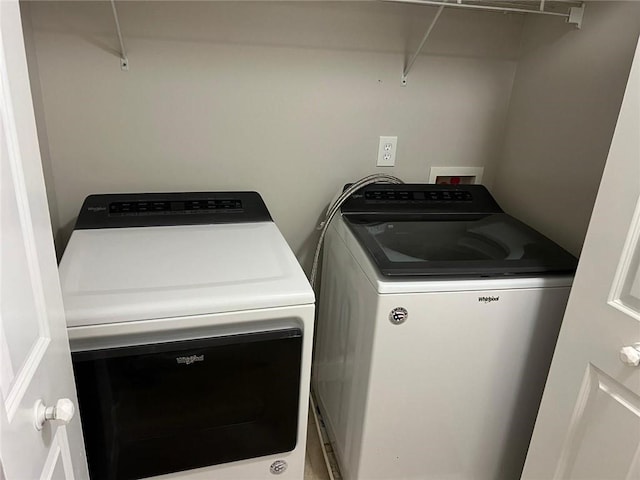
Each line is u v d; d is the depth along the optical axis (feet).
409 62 5.69
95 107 5.03
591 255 3.66
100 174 5.28
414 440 4.76
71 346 3.44
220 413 3.99
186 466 4.11
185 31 5.00
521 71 5.90
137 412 3.76
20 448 2.10
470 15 5.67
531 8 5.27
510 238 5.11
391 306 4.13
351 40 5.47
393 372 4.39
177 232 4.73
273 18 5.18
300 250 6.27
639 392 3.35
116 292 3.62
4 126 2.05
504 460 5.14
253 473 4.37
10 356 2.05
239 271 4.05
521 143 5.95
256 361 3.84
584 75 4.94
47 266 2.52
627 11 4.42
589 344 3.74
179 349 3.59
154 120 5.23
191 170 5.53
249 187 5.80
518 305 4.39
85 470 3.27
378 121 5.90
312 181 5.97
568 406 4.00
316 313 6.48
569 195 5.19
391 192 5.69
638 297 3.34
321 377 6.24
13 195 2.12
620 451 3.55
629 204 3.32
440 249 4.91
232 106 5.40
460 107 6.07
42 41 4.69
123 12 4.78
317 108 5.65
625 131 3.31
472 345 4.44
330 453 5.79
